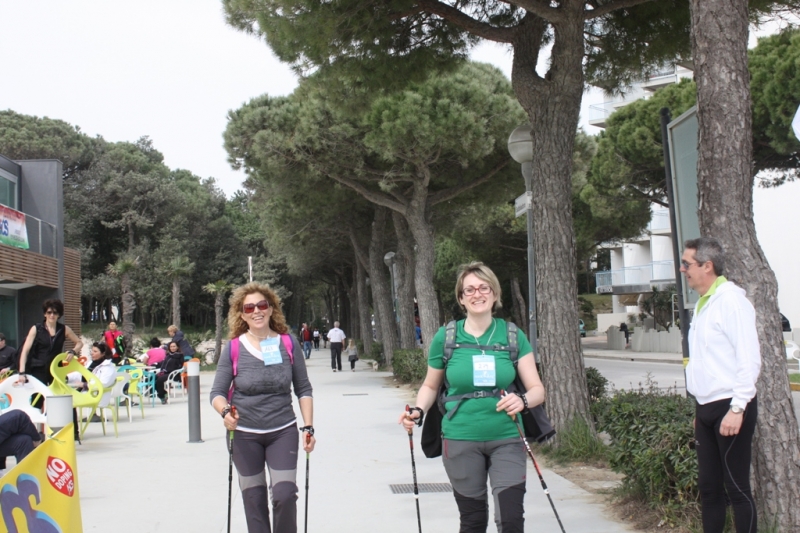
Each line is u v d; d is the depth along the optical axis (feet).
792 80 62.34
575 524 18.70
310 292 241.55
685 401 20.72
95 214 204.03
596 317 218.59
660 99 83.05
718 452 13.98
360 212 94.27
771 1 28.45
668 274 149.07
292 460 15.05
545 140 28.43
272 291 16.02
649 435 18.65
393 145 52.80
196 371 35.29
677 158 22.04
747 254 15.57
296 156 57.00
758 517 15.08
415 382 61.36
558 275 27.86
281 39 31.19
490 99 55.62
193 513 21.11
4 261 58.65
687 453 16.87
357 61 33.30
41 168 73.56
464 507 13.44
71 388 31.94
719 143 15.92
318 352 173.47
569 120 28.35
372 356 105.81
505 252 135.64
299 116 56.80
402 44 34.06
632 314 167.12
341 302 181.47
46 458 13.51
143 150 237.45
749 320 13.46
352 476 25.73
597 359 106.42
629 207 100.42
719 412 13.66
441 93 53.31
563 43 27.89
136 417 46.09
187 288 207.51
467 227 110.22
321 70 33.76
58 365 32.94
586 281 246.27
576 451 26.18
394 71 34.27
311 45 30.89
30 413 28.63
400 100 52.13
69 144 207.62
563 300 27.78
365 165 60.39
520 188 66.13
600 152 94.12
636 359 100.63
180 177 242.17
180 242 206.90
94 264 214.90
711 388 13.73
